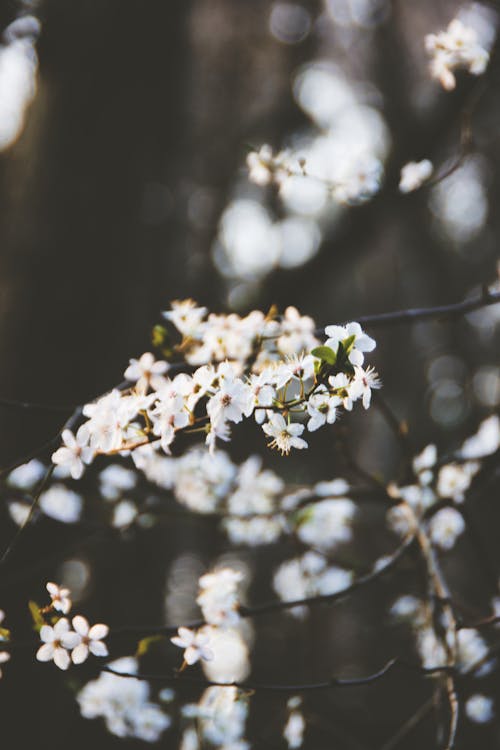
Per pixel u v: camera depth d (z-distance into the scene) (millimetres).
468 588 4512
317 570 2971
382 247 10062
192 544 6449
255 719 2738
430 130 4445
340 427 2619
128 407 1513
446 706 2219
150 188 3998
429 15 6594
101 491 2875
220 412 1427
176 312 2043
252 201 8477
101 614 3797
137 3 3598
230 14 6785
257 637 5691
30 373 3348
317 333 2029
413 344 10656
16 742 2967
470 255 10320
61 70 3650
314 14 7211
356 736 3381
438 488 2650
